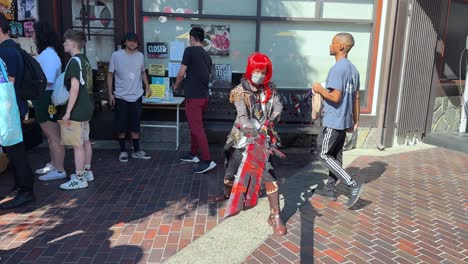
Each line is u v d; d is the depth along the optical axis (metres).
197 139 5.17
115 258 3.16
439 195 4.74
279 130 6.13
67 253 3.22
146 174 5.14
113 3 6.25
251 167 3.21
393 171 5.59
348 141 6.70
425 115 7.22
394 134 6.94
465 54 8.02
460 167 5.88
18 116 3.84
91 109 4.54
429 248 3.50
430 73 7.01
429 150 6.83
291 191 4.72
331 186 4.53
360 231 3.76
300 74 6.67
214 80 6.53
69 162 5.52
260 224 3.83
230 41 6.45
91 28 6.30
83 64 4.38
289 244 3.47
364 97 6.77
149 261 3.13
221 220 3.89
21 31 6.16
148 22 6.30
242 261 3.19
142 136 6.52
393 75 6.59
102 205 4.16
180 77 5.05
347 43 4.16
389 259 3.29
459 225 3.97
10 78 3.90
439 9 6.75
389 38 6.36
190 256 3.22
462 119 7.49
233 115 6.51
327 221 3.95
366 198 4.57
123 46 5.72
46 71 4.47
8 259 3.11
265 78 3.52
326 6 6.48
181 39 6.37
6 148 4.01
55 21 6.17
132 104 5.57
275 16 6.43
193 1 6.32
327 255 3.32
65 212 3.97
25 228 3.62
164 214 3.98
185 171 5.29
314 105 4.67
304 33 6.54
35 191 4.48
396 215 4.14
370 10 6.54
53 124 4.73
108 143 6.45
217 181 4.95
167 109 6.42
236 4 6.37
